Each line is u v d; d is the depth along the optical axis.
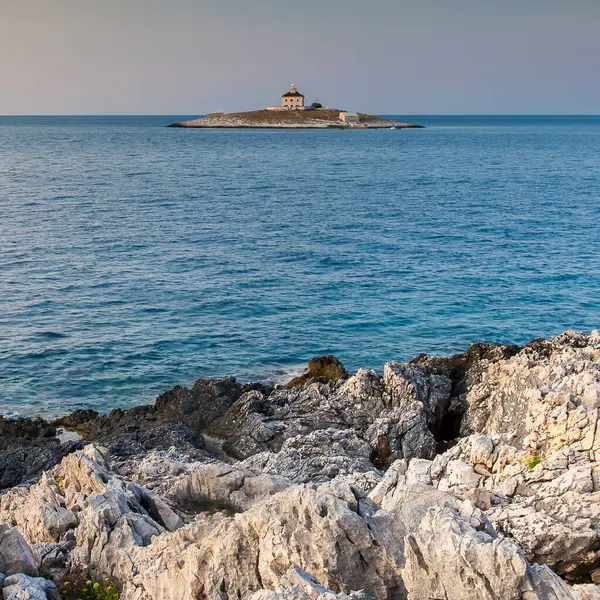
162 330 51.47
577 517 17.23
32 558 18.77
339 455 29.72
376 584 14.38
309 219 95.56
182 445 32.69
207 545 16.23
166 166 174.00
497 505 18.86
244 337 50.38
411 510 15.04
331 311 55.88
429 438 31.56
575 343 37.19
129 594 17.36
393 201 112.88
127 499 21.08
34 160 183.62
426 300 58.69
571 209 102.88
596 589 14.70
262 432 33.38
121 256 72.38
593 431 20.28
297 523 15.27
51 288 60.81
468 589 12.55
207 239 81.31
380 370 45.62
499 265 69.69
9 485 31.56
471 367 38.34
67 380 43.62
